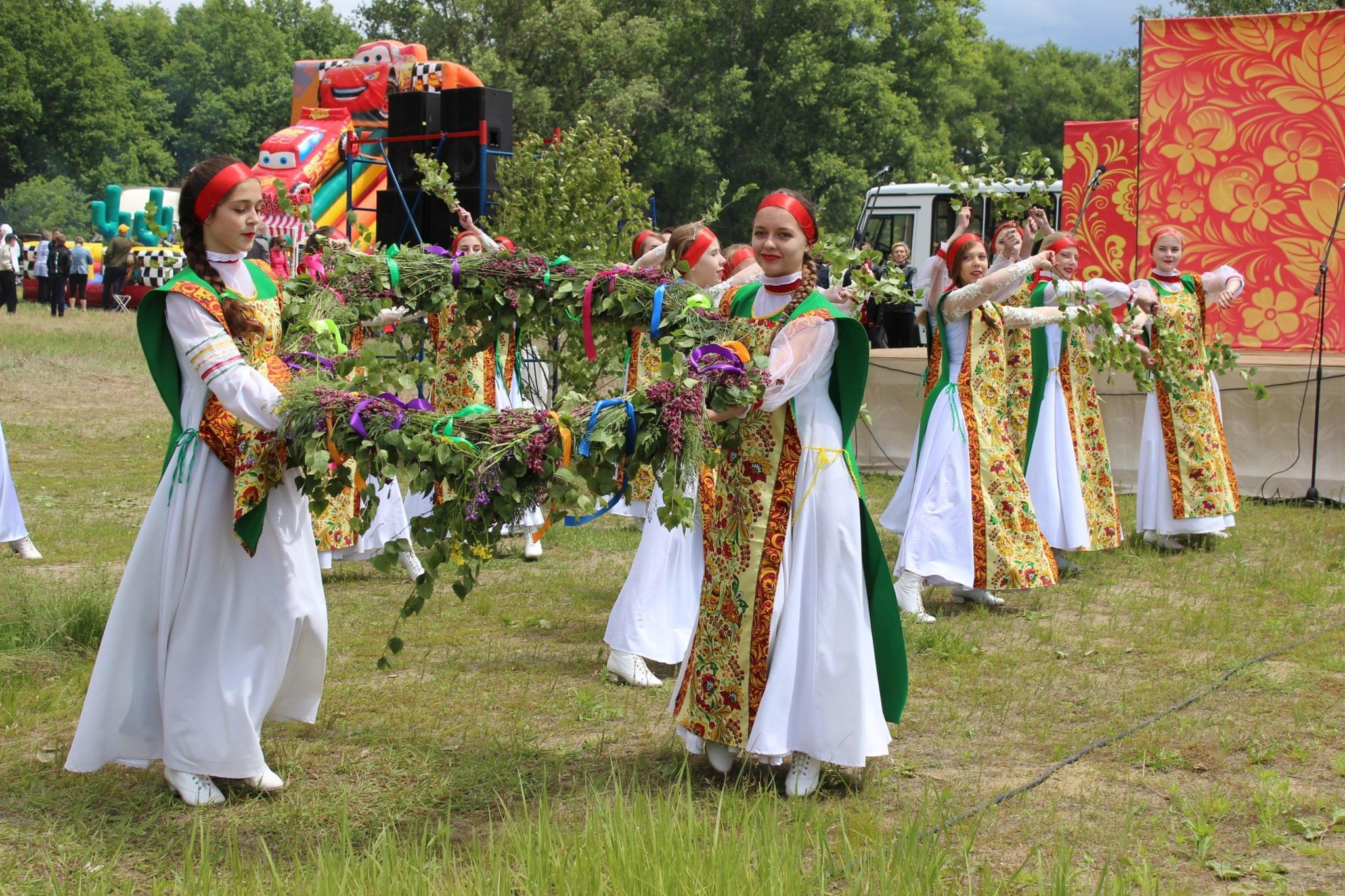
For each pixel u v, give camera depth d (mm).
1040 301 7176
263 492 3590
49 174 58938
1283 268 11672
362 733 4371
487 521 3455
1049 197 6941
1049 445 7176
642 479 4285
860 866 3180
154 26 74750
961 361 6199
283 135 20422
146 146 62156
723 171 44281
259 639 3691
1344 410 9570
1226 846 3498
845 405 3877
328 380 3650
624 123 39062
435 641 5660
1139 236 12102
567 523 3551
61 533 7656
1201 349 7883
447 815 3633
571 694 4871
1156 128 11961
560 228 10359
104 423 12984
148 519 3695
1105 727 4504
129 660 3695
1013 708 4758
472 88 14609
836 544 3801
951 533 6113
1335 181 11461
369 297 4227
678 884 2949
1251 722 4539
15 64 56562
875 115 43344
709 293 4797
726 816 3533
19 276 29641
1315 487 9539
